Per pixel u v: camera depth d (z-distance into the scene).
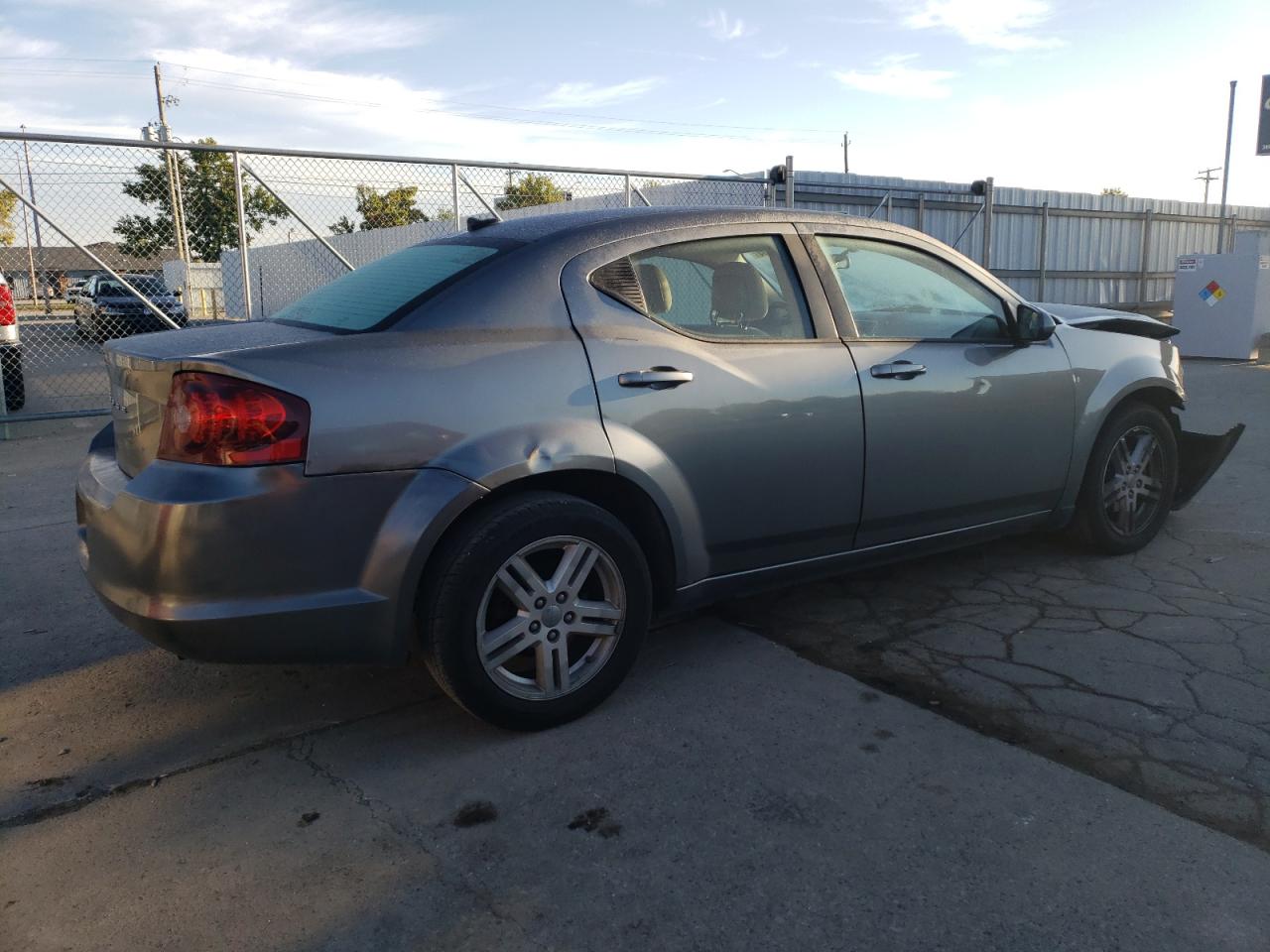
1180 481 5.09
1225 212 20.72
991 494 4.00
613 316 3.13
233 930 2.16
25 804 2.70
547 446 2.87
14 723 3.19
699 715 3.13
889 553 3.82
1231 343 13.41
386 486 2.67
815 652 3.62
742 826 2.51
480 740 3.01
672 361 3.15
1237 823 2.48
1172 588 4.22
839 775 2.74
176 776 2.84
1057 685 3.29
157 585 2.54
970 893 2.23
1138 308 20.86
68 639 3.88
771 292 3.49
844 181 15.00
